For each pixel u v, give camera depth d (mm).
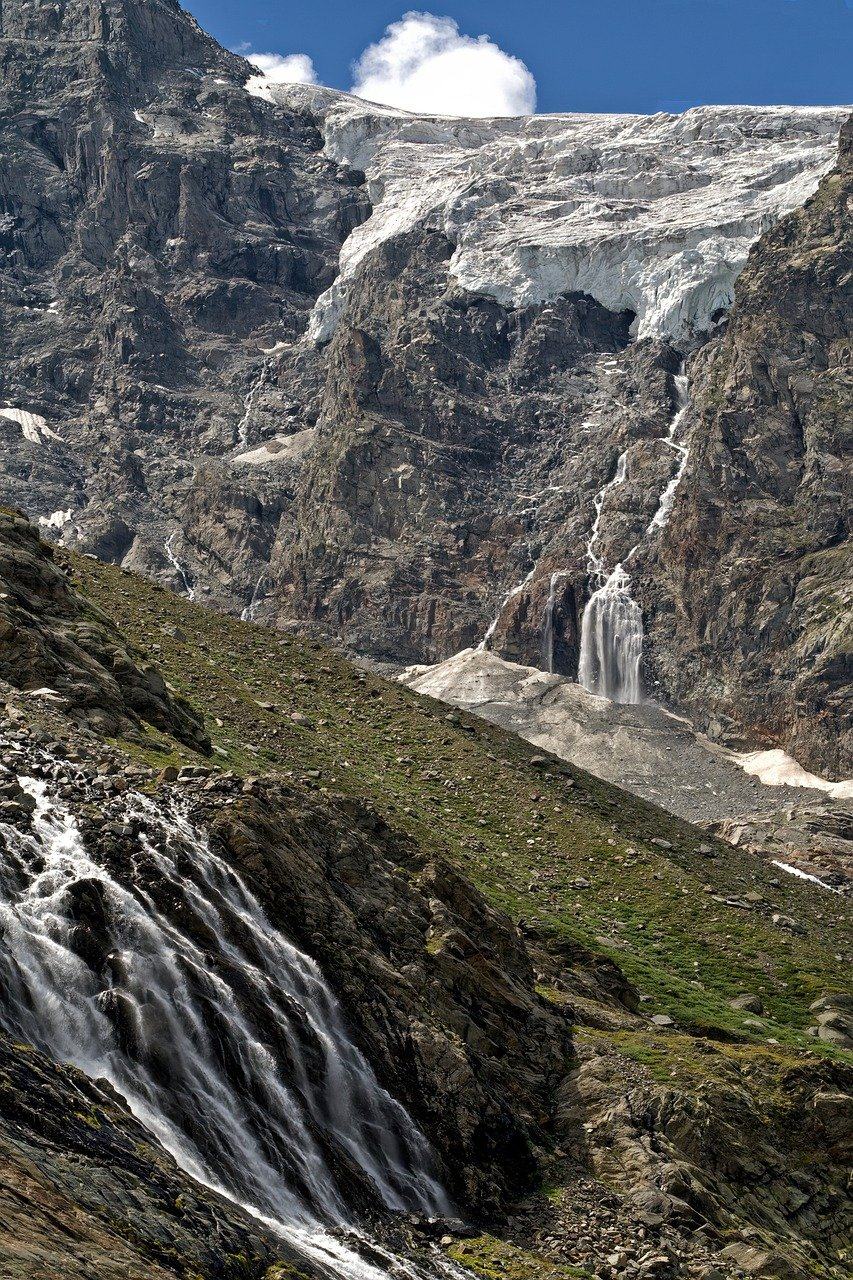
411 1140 49375
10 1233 29375
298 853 56156
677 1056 63344
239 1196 40906
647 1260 47906
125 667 76688
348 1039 50500
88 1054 41594
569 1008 66625
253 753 98125
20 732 55812
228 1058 44656
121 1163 36000
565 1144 55406
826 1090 64375
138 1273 30641
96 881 46031
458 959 59156
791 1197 57969
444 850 99750
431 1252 43969
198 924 47938
